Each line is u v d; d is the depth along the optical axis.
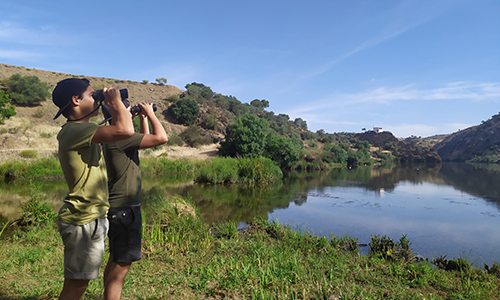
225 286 3.72
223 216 10.05
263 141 36.34
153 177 21.86
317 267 4.95
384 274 5.04
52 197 12.49
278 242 6.75
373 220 10.12
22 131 29.66
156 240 6.05
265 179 20.16
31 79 44.19
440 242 7.94
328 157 53.25
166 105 56.06
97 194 1.85
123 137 1.81
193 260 5.00
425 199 14.81
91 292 3.15
